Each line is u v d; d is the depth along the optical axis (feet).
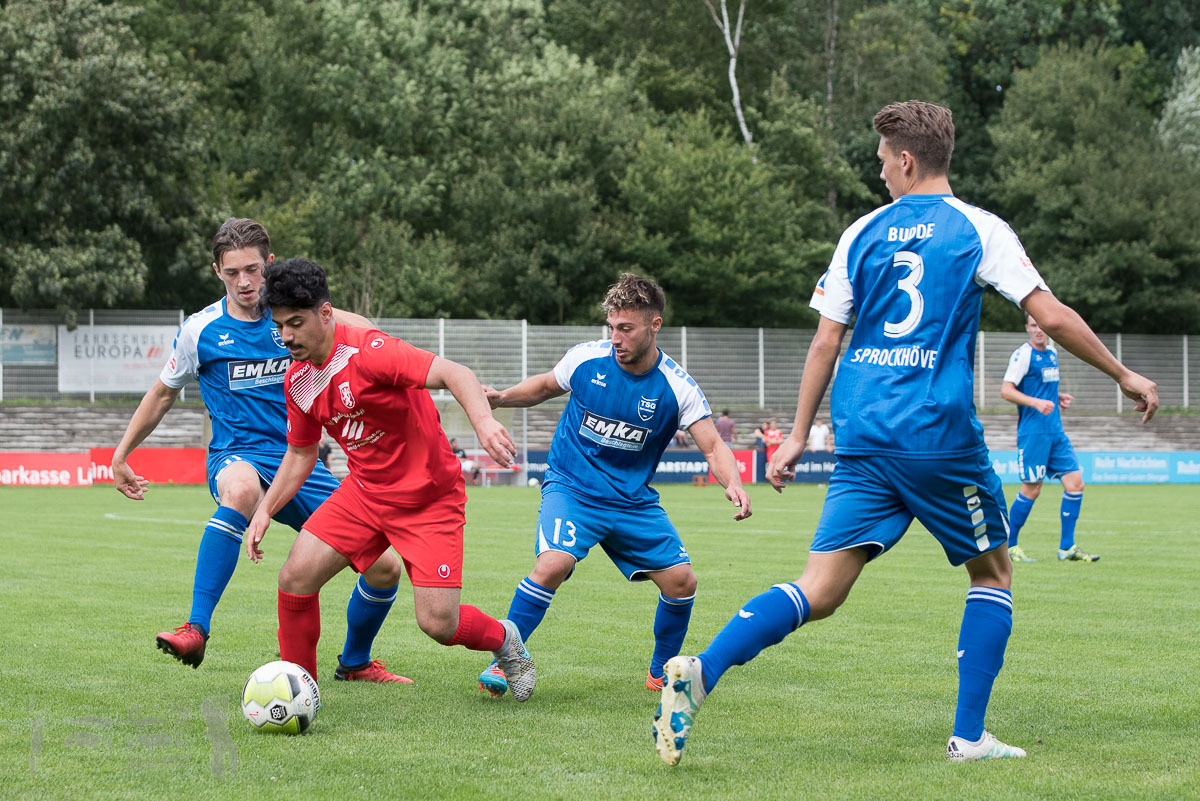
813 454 331.36
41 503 210.18
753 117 505.66
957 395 43.29
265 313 60.64
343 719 50.67
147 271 344.28
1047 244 503.20
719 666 41.06
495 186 438.40
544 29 545.44
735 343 381.60
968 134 580.71
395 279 414.21
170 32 451.53
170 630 73.77
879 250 44.75
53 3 354.95
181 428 325.01
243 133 447.42
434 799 37.86
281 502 53.83
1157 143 504.02
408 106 444.14
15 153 337.31
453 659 66.08
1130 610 86.89
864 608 86.89
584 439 60.18
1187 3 631.56
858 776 40.96
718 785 39.58
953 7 607.37
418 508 52.13
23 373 327.47
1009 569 46.01
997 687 58.39
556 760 43.24
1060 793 38.52
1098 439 397.60
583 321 438.40
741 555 129.29
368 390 49.67
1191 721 50.83
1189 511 211.00
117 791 38.63
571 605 88.38
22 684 57.16
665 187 430.61
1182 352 419.74
